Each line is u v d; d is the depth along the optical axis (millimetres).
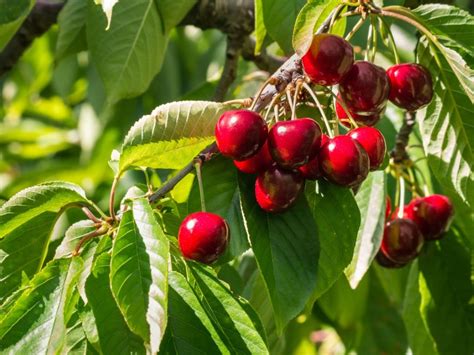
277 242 831
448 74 895
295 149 805
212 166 854
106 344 792
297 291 825
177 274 811
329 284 848
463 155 905
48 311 802
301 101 854
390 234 956
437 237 976
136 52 1003
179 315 806
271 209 822
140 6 998
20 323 798
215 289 813
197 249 807
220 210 855
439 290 997
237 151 809
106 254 804
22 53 1146
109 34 996
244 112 810
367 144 838
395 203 999
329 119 878
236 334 804
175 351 800
